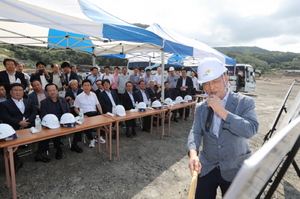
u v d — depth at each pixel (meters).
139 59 9.97
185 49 5.30
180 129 5.18
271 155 0.35
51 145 3.91
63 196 2.29
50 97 3.36
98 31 3.11
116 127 3.35
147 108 4.47
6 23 3.90
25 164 3.06
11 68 4.04
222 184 1.20
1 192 2.34
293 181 2.71
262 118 6.49
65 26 2.72
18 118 3.20
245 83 12.99
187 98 5.91
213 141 1.16
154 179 2.70
